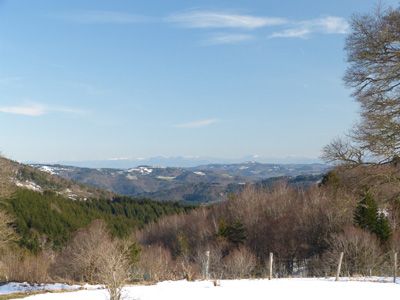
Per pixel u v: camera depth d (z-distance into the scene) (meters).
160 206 107.00
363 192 22.70
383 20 20.06
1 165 37.19
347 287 17.47
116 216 95.00
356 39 20.55
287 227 48.22
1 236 35.56
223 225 52.59
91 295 15.37
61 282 22.72
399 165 21.22
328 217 42.91
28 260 29.95
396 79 20.05
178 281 20.48
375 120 20.44
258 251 50.09
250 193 63.84
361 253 31.97
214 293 15.68
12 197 38.78
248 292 15.98
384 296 15.20
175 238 62.91
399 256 30.98
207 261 26.19
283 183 68.12
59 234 72.38
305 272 38.34
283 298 14.71
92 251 24.38
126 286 17.66
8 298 15.10
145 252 42.78
